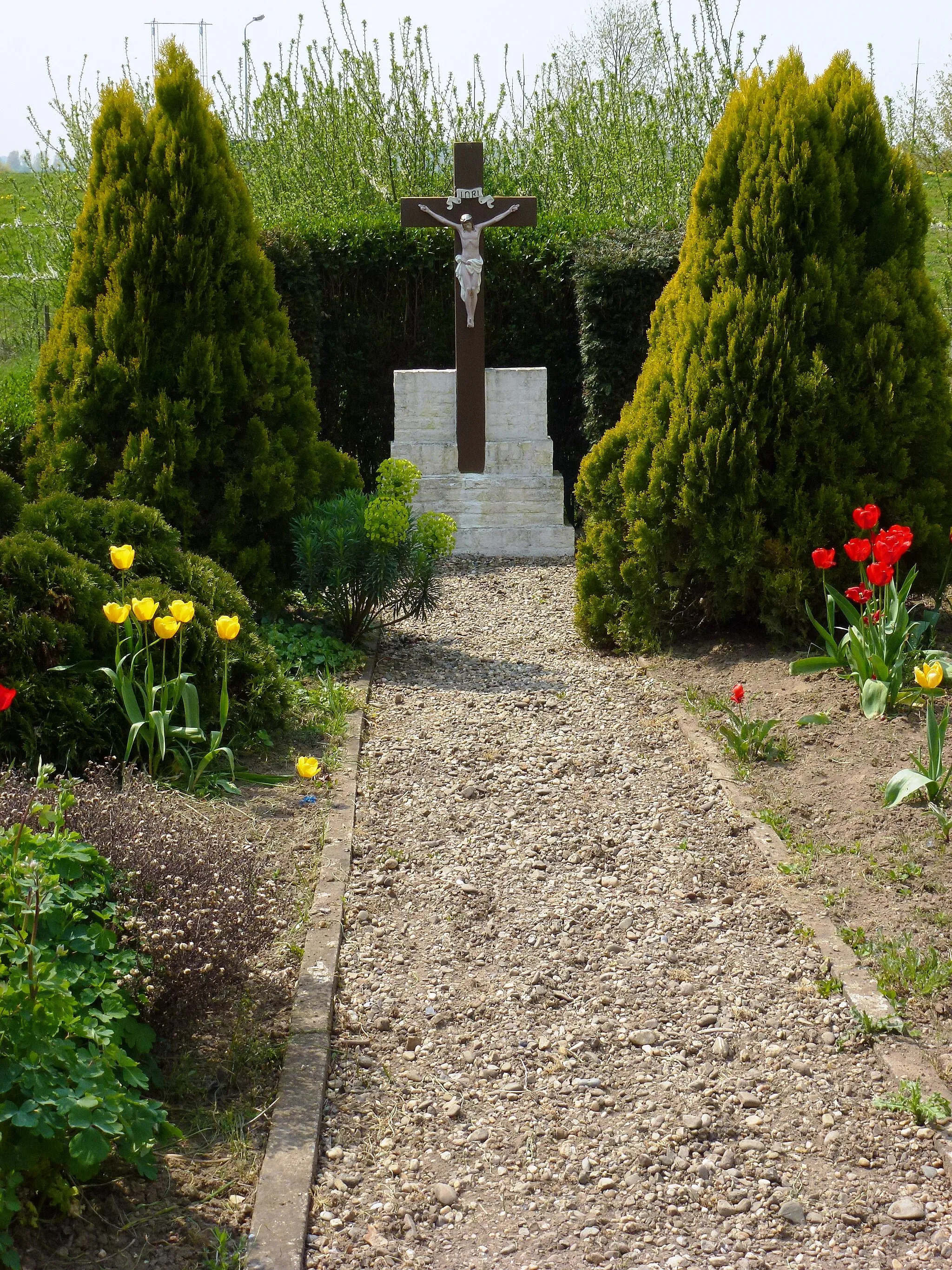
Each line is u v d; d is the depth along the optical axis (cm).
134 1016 281
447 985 354
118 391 653
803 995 342
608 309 984
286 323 716
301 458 709
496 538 988
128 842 316
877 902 384
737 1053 319
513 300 1105
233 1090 298
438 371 973
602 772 517
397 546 686
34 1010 240
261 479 676
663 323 684
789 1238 254
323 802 474
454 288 1077
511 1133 291
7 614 450
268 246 1012
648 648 674
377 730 571
